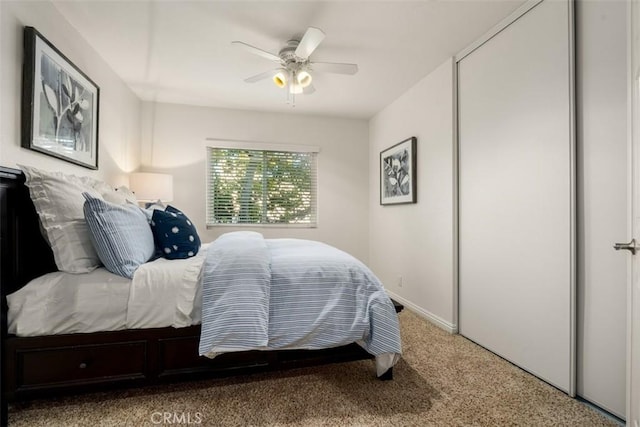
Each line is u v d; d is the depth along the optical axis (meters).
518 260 1.93
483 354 2.10
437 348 2.20
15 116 1.60
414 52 2.45
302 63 2.32
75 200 1.56
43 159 1.82
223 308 1.44
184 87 3.14
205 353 1.37
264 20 2.05
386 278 3.69
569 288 1.62
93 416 1.42
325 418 1.43
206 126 3.68
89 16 2.01
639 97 1.18
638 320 1.20
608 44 1.48
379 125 3.89
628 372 1.28
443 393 1.63
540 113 1.79
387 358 1.66
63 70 1.96
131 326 1.49
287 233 3.96
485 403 1.55
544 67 1.76
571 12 1.62
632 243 1.23
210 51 2.45
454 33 2.20
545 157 1.76
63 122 1.97
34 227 1.55
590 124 1.55
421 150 2.96
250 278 1.53
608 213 1.48
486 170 2.20
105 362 1.47
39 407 1.47
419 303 2.98
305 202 4.05
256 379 1.76
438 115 2.69
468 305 2.38
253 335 1.40
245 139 3.80
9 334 1.38
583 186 1.59
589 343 1.56
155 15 2.00
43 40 1.76
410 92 3.15
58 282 1.43
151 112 3.52
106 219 1.51
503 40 2.05
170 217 1.88
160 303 1.51
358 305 1.64
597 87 1.52
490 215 2.16
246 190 3.86
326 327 1.56
